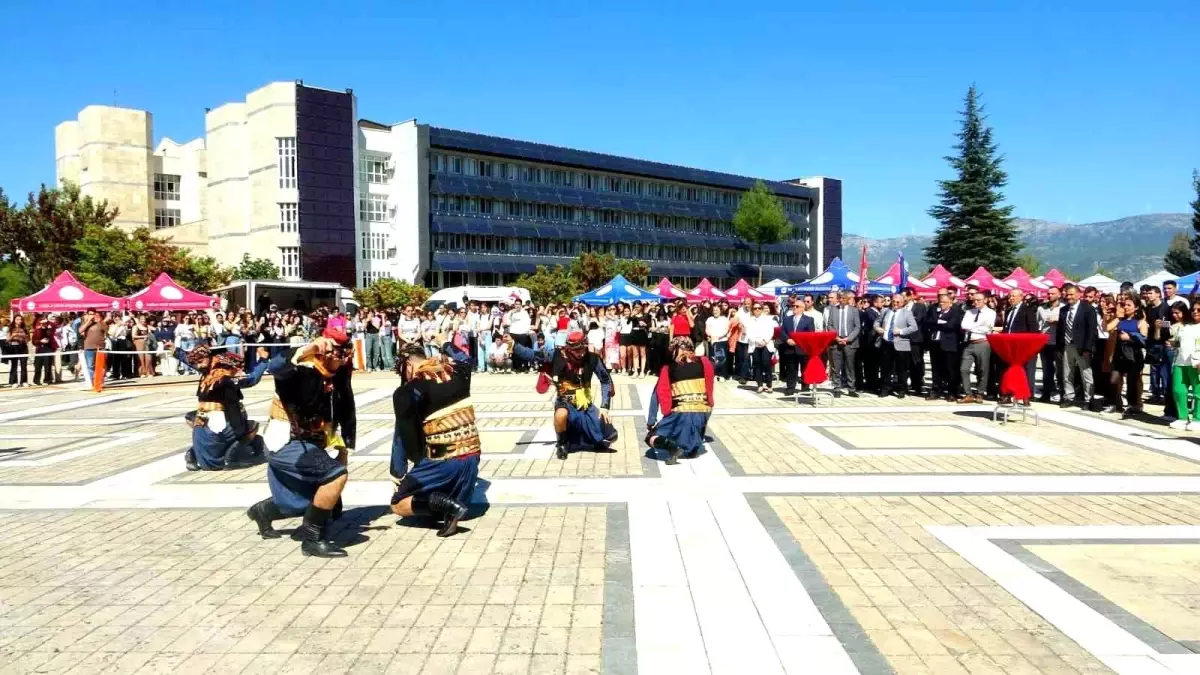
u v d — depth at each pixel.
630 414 13.58
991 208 60.84
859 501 7.19
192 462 9.12
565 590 5.04
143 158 72.56
